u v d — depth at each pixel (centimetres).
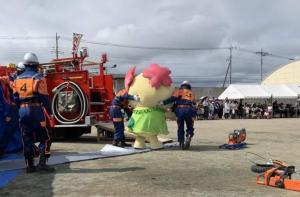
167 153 1080
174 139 1444
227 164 910
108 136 1466
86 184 706
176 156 1027
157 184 707
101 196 628
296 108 4172
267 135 1681
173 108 1153
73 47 1412
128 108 1197
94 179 745
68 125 1286
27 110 787
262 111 3853
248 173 808
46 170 809
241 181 736
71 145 1272
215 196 630
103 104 1388
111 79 1406
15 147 1028
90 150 1141
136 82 1135
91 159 966
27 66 809
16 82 800
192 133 1160
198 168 859
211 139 1488
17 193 649
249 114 3803
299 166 897
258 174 793
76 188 679
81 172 810
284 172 704
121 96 1171
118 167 866
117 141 1180
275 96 4162
